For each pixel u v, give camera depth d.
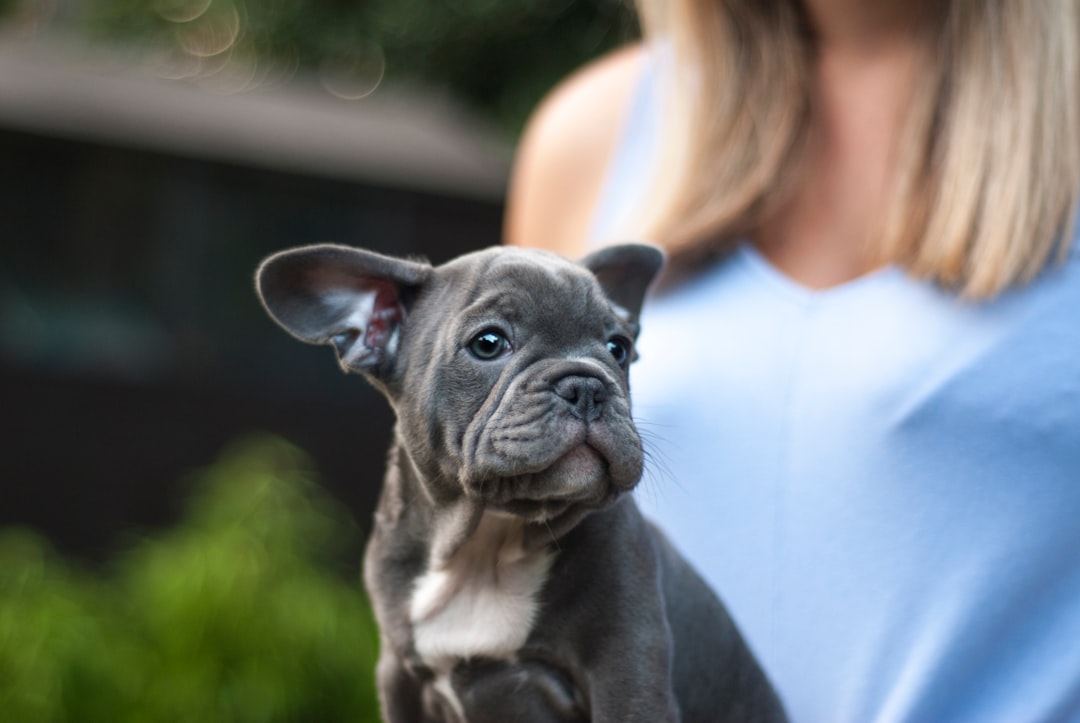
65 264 11.88
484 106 16.89
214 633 8.20
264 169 11.84
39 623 8.01
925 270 3.54
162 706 7.90
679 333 3.85
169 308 12.27
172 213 12.05
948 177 3.61
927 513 3.35
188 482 12.05
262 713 7.98
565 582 2.78
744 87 4.08
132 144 11.34
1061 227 3.52
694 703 2.99
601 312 2.83
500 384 2.71
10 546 9.44
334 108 13.09
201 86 12.70
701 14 4.20
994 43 3.71
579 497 2.66
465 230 12.91
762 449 3.58
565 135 4.81
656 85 4.55
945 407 3.37
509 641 2.79
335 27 17.14
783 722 3.14
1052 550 3.27
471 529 2.80
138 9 18.48
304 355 12.92
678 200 4.00
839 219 3.94
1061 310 3.40
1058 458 3.28
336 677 8.42
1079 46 3.68
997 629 3.28
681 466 3.66
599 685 2.73
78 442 12.05
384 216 12.59
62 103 11.20
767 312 3.74
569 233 4.69
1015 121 3.58
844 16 4.09
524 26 16.44
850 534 3.42
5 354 11.77
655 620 2.78
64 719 7.75
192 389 12.41
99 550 11.99
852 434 3.46
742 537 3.54
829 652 3.40
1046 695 3.22
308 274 3.00
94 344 12.05
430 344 2.85
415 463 2.86
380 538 3.01
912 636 3.32
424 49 16.78
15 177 11.53
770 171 3.95
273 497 9.30
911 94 3.88
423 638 2.88
